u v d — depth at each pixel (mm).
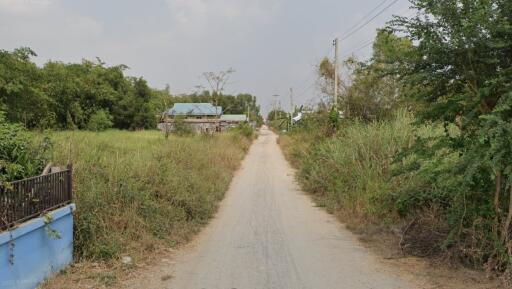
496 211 6289
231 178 19500
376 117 21312
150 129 56000
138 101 56688
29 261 5285
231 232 9523
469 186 6312
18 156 6234
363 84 23203
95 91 47594
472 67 6316
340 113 24891
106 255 6797
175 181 10781
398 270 6652
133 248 7477
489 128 5551
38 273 5504
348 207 11320
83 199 7246
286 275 6477
